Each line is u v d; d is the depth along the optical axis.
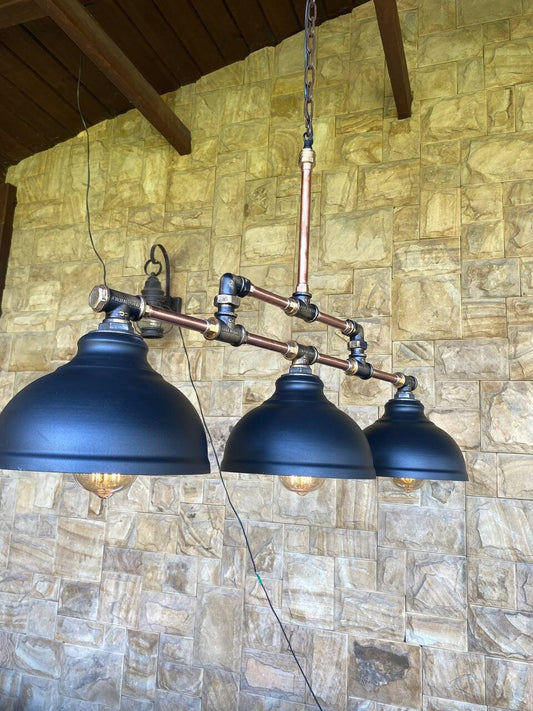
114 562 2.87
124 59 2.51
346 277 2.72
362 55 2.89
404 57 2.48
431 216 2.62
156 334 2.91
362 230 2.73
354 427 1.13
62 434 0.75
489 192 2.55
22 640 2.97
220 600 2.64
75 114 3.30
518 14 2.65
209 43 2.98
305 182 1.42
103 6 2.66
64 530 3.01
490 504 2.32
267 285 2.86
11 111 3.21
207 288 2.98
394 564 2.42
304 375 1.21
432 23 2.79
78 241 3.35
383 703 2.33
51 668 2.88
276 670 2.50
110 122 3.39
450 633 2.29
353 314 2.68
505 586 2.25
